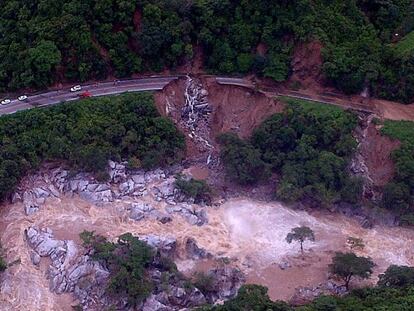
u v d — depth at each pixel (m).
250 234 106.25
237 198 112.50
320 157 111.88
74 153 107.94
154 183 111.38
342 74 121.38
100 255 92.50
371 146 116.62
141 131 114.00
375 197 112.69
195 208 108.62
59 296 90.88
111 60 119.25
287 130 114.56
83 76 117.94
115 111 113.62
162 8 120.31
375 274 99.38
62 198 106.56
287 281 98.19
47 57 113.38
